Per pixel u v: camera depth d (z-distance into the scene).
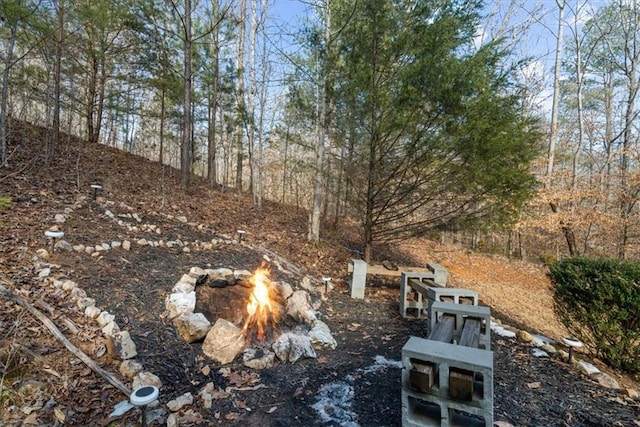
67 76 8.34
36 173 5.63
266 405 2.19
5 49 6.45
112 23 8.26
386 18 4.63
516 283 8.92
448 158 4.45
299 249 6.18
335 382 2.53
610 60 10.88
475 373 1.79
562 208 9.80
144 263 3.77
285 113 10.91
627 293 2.92
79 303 2.71
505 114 4.15
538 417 2.12
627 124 10.22
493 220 4.64
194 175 10.79
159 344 2.61
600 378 2.65
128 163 8.88
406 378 1.77
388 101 4.51
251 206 8.69
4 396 1.85
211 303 3.54
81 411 1.90
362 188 5.42
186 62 7.83
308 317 3.54
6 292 2.55
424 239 10.92
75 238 3.78
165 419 1.94
